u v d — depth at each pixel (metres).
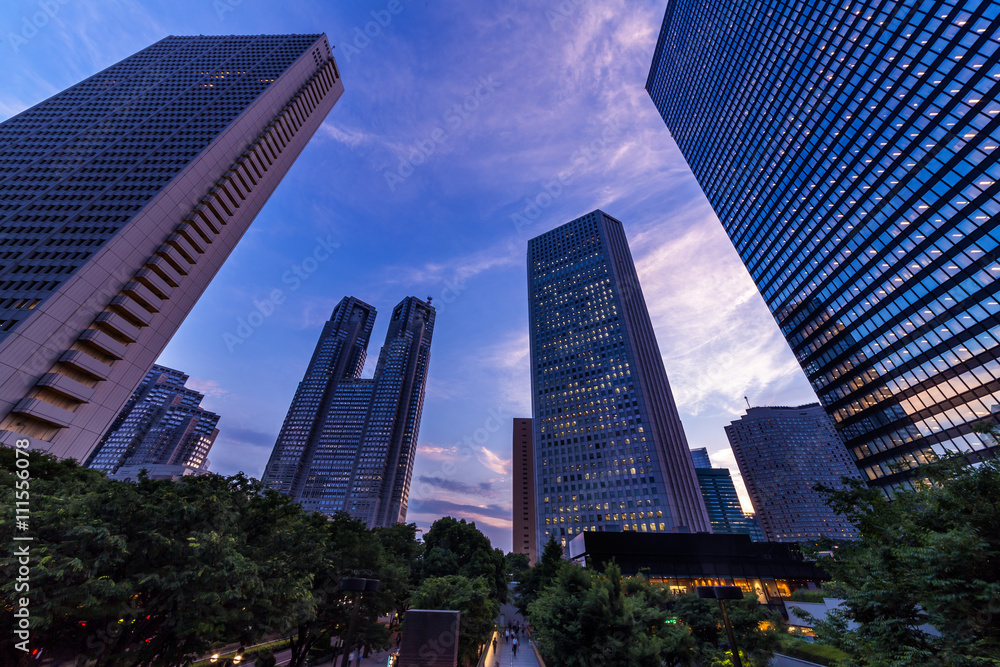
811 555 15.15
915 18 57.16
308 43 112.00
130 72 104.81
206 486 21.12
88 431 51.34
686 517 112.81
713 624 29.25
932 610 10.26
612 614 20.17
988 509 10.41
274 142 88.75
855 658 12.05
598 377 138.00
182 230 65.00
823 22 72.69
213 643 18.83
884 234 62.12
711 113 109.06
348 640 17.67
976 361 49.59
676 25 125.62
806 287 78.44
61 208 63.62
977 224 50.06
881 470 62.72
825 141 72.88
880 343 62.94
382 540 57.62
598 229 176.50
